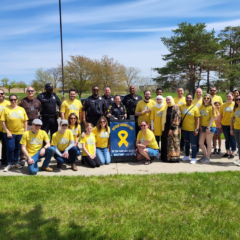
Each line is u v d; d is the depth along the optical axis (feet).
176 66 122.31
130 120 22.93
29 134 19.10
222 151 26.66
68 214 12.69
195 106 21.90
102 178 17.57
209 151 22.15
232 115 21.54
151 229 11.38
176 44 122.83
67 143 20.36
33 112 21.85
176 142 22.00
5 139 20.35
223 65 116.98
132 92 25.71
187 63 119.44
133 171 19.70
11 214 12.59
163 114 22.22
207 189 15.40
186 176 17.67
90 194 14.82
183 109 22.38
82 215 12.57
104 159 21.89
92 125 21.61
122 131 22.71
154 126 22.97
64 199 14.20
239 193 14.93
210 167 20.54
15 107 20.36
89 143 21.34
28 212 12.82
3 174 19.11
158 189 15.47
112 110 24.23
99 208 13.23
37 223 11.87
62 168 20.72
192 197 14.48
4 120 19.83
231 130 22.25
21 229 11.37
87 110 23.84
